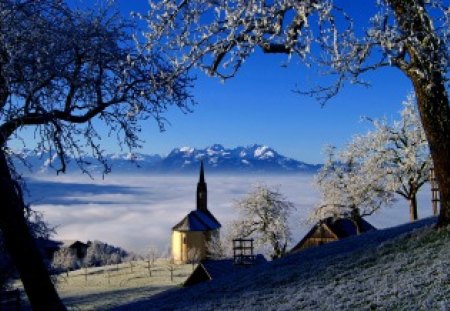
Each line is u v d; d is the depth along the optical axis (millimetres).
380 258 17266
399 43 13281
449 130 16969
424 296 12273
